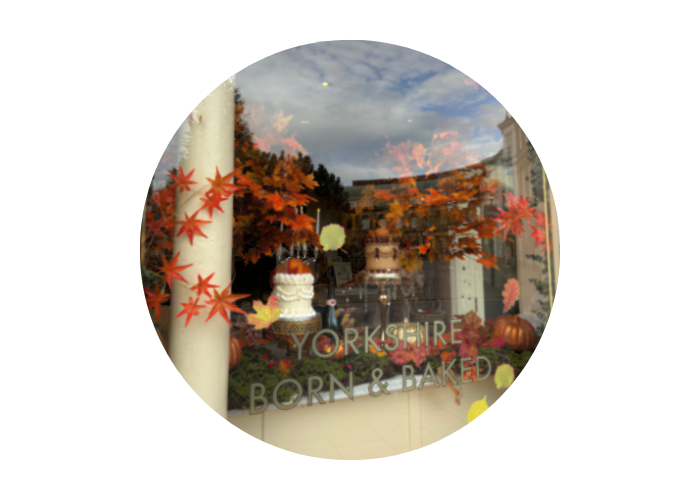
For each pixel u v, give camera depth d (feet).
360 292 8.41
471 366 8.06
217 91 6.71
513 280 8.48
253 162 7.32
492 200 8.78
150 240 6.42
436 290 8.90
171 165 6.49
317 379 7.28
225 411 6.77
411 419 7.64
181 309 6.48
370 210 8.65
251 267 7.29
